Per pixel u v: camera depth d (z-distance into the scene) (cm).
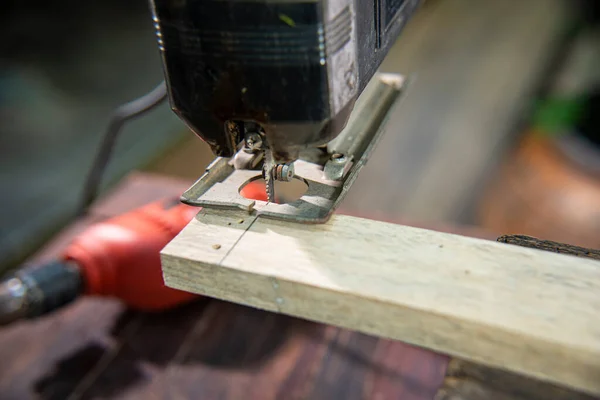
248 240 34
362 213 69
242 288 33
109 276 52
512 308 30
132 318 58
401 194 109
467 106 125
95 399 52
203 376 53
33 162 125
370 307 31
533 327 30
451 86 131
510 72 134
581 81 140
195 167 117
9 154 127
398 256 33
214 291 34
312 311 33
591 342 29
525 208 109
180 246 34
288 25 30
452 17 153
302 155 38
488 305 30
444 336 31
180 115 33
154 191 76
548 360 30
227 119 33
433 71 135
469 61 138
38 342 56
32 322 58
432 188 110
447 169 113
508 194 112
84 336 57
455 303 31
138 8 166
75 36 156
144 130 127
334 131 33
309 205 35
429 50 141
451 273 32
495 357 31
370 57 36
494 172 115
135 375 54
